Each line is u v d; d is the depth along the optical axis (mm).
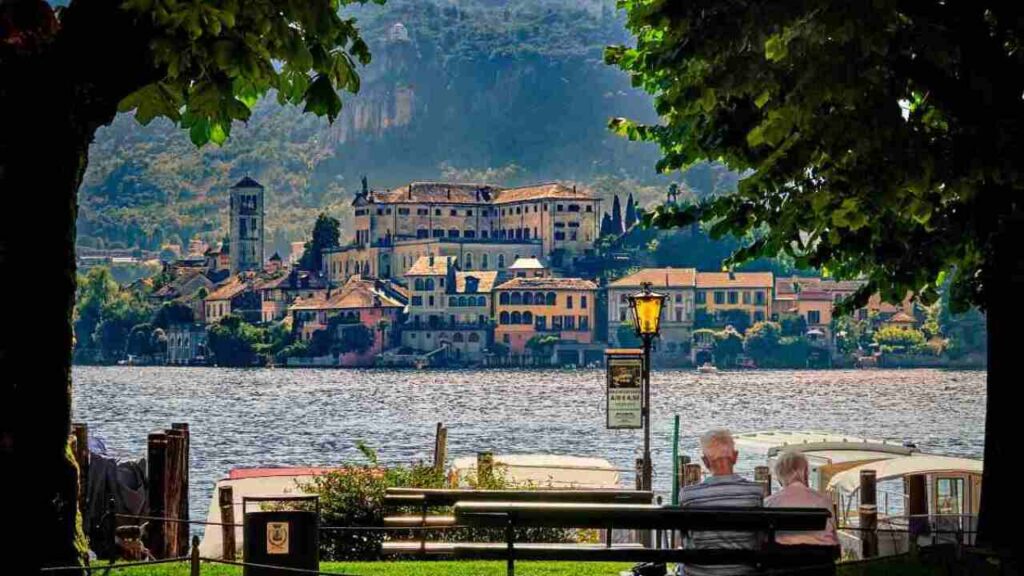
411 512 52438
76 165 31578
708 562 28125
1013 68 38531
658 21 37312
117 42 30422
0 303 31000
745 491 29203
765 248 48781
